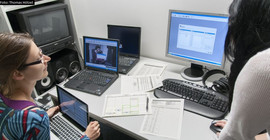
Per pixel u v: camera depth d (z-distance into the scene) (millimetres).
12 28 1522
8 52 670
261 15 541
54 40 1650
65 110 1190
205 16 1212
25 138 707
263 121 526
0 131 719
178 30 1363
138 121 1042
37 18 1485
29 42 731
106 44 1432
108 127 1870
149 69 1533
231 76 744
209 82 1340
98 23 1914
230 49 701
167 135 945
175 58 1474
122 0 1649
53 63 1688
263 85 473
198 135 936
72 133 1087
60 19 1651
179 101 1142
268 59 465
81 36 2012
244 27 595
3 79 709
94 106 1176
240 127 588
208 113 1042
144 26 1662
